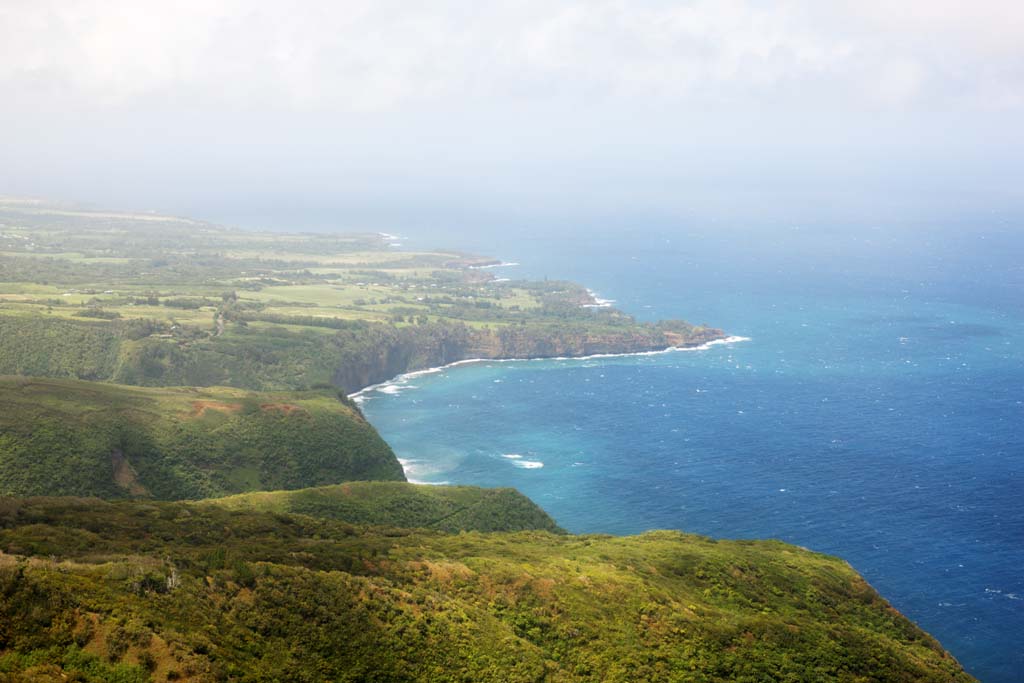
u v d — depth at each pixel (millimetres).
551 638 124938
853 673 129500
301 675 101625
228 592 111125
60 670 86312
